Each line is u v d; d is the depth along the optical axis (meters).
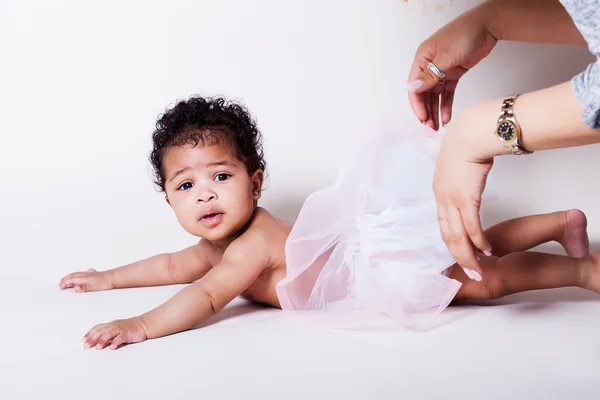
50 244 2.01
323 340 1.20
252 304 1.51
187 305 1.28
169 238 2.03
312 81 2.06
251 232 1.42
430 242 1.30
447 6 1.87
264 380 1.01
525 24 1.48
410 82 1.46
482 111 1.04
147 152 2.04
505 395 0.94
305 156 2.06
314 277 1.39
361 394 0.96
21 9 2.06
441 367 1.05
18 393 1.00
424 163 1.37
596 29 0.92
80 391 1.00
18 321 1.38
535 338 1.16
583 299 1.44
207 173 1.43
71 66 2.07
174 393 0.98
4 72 2.07
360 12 2.04
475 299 1.41
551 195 2.03
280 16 2.05
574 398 0.93
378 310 1.30
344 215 1.38
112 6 2.06
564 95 0.97
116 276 1.69
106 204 2.04
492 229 1.47
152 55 2.06
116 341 1.19
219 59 2.06
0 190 2.05
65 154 2.06
